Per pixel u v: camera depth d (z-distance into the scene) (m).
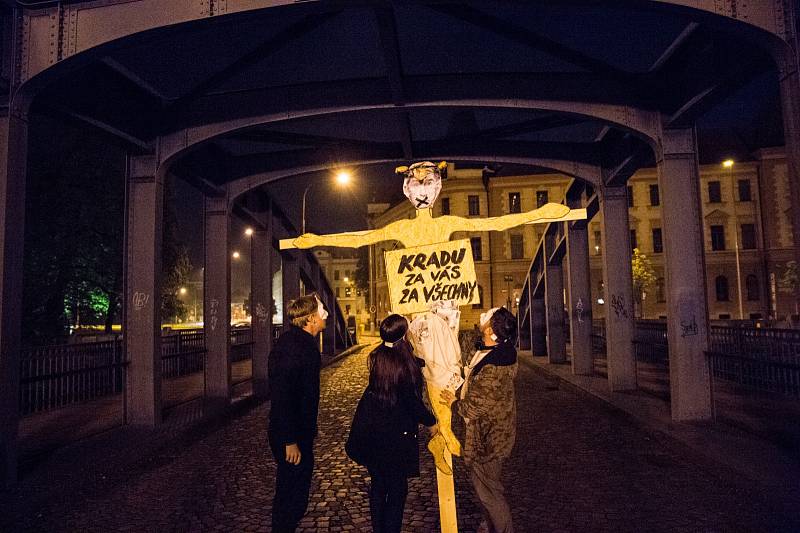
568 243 14.16
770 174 47.66
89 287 20.84
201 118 8.70
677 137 8.23
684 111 7.62
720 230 48.28
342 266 98.50
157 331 8.59
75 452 6.62
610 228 11.36
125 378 8.45
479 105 8.18
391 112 8.47
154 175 8.70
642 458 6.16
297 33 7.44
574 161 11.53
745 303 47.34
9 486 5.33
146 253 8.68
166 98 8.89
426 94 8.25
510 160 11.50
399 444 3.54
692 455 6.03
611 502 4.69
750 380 10.59
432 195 3.80
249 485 5.43
